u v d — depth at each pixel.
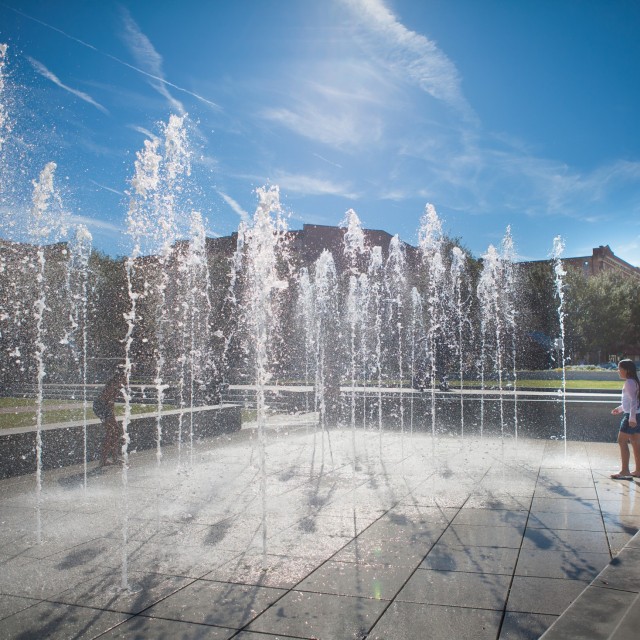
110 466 8.45
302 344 26.91
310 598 3.64
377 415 14.20
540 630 3.16
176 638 3.14
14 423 11.14
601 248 54.09
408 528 5.17
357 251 31.28
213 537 4.95
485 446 10.37
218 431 12.05
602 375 28.00
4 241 19.25
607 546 4.61
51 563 4.33
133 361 26.81
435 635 3.12
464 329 29.58
